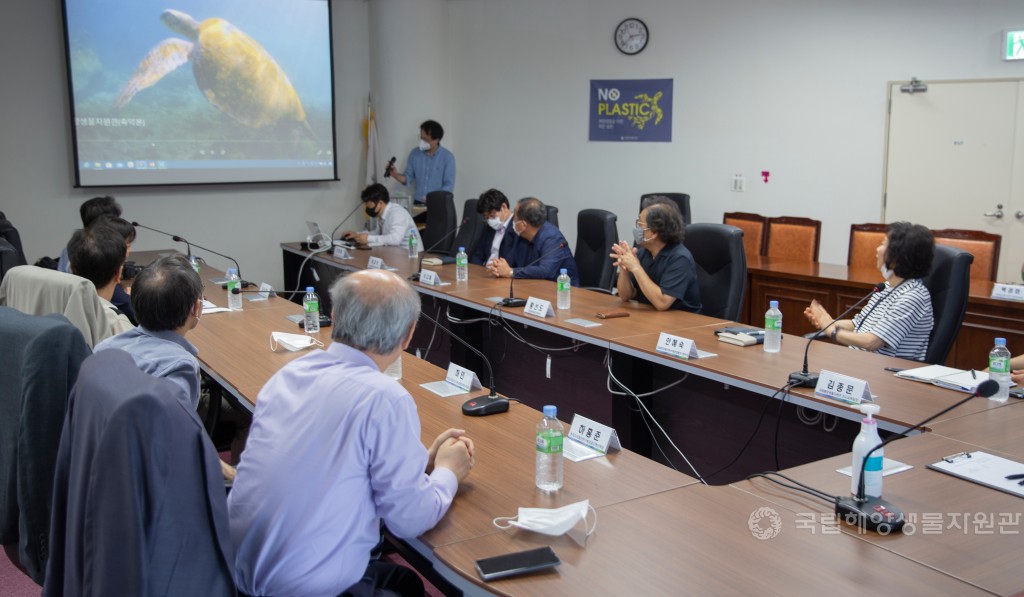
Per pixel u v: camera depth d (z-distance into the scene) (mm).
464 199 7645
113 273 2648
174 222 6723
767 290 5137
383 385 1454
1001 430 2014
